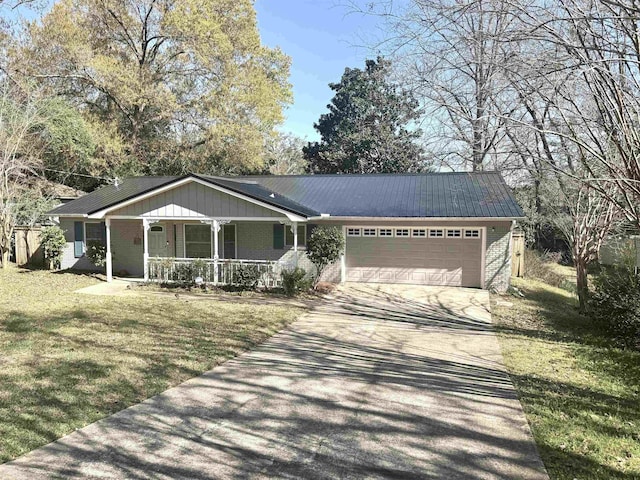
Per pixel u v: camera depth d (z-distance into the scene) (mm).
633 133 5766
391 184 17984
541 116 6828
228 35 26422
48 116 20812
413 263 15641
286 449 4438
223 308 11711
